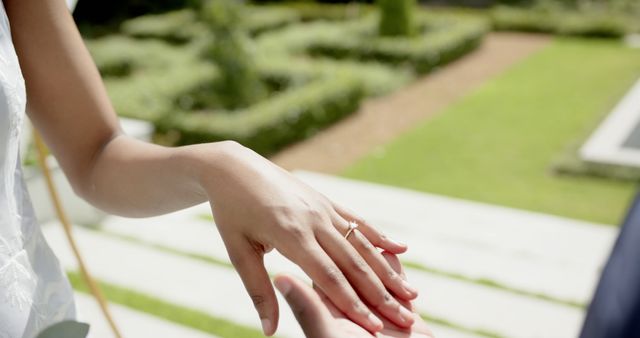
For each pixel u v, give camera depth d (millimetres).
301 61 9688
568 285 3977
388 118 8219
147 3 15461
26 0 1077
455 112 8359
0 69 917
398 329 854
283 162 6738
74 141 1139
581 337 778
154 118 7113
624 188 5723
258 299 863
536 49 12133
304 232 838
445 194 5746
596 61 10922
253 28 12570
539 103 8602
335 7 15492
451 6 16484
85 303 3662
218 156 931
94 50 10648
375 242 954
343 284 815
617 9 14805
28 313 995
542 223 4891
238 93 8695
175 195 1002
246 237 880
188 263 4211
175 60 9984
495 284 3992
